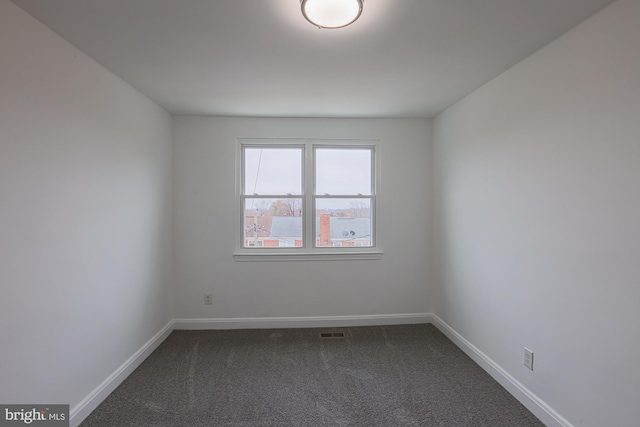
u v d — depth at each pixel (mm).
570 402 1697
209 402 2098
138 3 1455
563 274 1733
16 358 1485
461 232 2871
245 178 3469
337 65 2139
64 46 1779
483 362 2518
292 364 2613
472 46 1881
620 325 1430
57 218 1729
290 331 3314
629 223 1385
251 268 3387
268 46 1880
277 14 1552
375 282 3480
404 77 2346
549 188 1833
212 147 3342
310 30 1702
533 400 1960
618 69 1425
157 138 2957
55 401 1713
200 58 2029
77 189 1887
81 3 1450
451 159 3045
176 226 3324
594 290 1552
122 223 2379
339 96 2754
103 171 2143
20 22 1489
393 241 3484
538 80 1917
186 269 3342
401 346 2951
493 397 2145
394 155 3469
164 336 3100
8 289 1442
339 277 3453
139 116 2627
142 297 2680
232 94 2693
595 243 1545
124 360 2402
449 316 3131
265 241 3488
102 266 2133
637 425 1363
